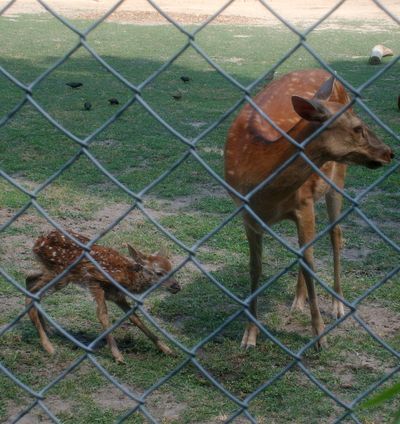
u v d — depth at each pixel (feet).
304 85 18.43
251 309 17.57
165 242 24.48
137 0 108.68
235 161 15.97
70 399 15.31
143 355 17.25
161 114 43.57
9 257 22.84
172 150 35.68
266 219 15.90
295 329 18.83
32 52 66.54
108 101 46.80
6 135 37.47
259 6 107.76
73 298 20.11
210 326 18.76
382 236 7.84
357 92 7.54
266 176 14.93
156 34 80.53
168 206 28.25
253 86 7.59
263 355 17.30
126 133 38.86
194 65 61.98
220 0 111.24
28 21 87.25
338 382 16.16
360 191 30.35
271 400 15.44
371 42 76.69
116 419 14.60
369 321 19.24
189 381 16.11
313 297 17.56
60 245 17.04
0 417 14.56
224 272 22.31
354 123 13.78
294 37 80.12
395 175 32.27
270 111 17.29
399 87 53.42
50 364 16.69
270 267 22.86
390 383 16.10
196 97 48.88
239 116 16.96
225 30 85.05
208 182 31.37
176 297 20.40
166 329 18.57
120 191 29.68
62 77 55.06
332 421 14.70
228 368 16.69
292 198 16.49
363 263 23.08
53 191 29.32
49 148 35.50
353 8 106.22
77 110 44.14
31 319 17.25
